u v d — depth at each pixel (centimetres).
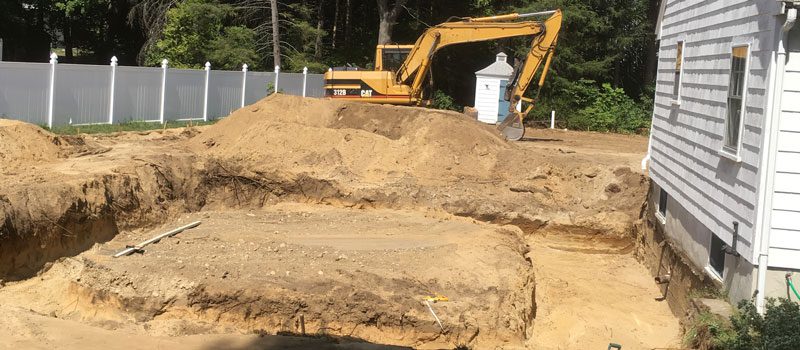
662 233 1581
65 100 2152
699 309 1088
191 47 3472
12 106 1972
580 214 1886
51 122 2097
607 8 4203
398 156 2075
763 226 985
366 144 2086
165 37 3538
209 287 1170
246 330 1129
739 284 1060
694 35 1362
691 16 1395
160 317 1150
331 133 2095
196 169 1834
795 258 984
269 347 1033
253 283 1184
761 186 979
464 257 1365
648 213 1755
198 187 1809
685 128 1388
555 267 1689
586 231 1861
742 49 1084
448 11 4328
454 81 4431
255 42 3812
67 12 3856
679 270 1383
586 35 4172
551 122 3894
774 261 988
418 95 2633
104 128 2223
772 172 976
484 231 1600
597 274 1650
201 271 1220
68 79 2153
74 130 2061
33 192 1282
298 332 1148
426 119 2195
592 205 1936
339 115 2323
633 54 4666
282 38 4059
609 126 3900
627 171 1981
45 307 1152
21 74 1991
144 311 1152
